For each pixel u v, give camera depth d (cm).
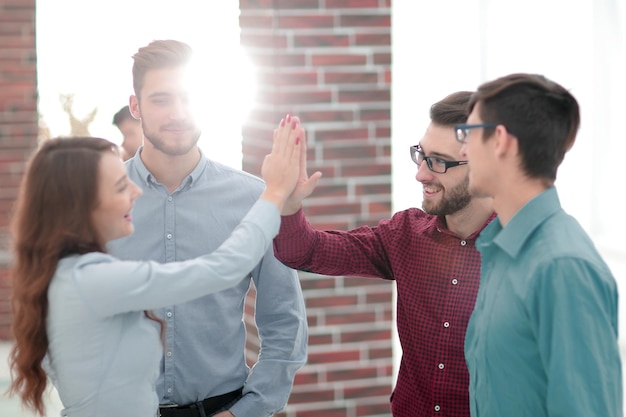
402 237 313
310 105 501
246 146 527
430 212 297
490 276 250
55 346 257
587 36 1169
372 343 515
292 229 302
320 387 509
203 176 335
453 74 1355
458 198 291
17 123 801
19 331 259
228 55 521
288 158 283
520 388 237
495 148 239
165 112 314
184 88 316
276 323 342
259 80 509
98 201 259
